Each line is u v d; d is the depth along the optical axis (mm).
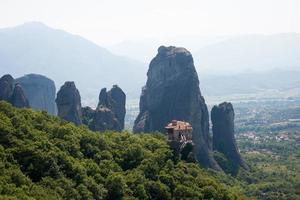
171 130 188875
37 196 117375
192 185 158375
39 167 133250
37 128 157625
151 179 155125
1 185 114312
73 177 136875
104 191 137375
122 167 160500
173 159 174375
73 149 152375
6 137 139375
